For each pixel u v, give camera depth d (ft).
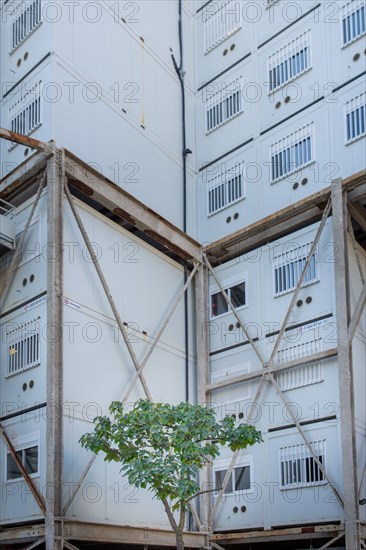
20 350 70.95
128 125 85.30
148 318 79.41
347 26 82.99
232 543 75.82
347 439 68.85
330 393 73.20
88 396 69.72
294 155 84.07
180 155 91.86
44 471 65.21
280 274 80.64
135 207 79.05
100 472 69.10
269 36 90.12
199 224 91.15
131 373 74.79
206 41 96.84
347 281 73.20
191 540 74.84
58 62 78.84
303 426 74.08
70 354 69.15
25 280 72.38
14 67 83.10
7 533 66.23
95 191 74.95
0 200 75.15
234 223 87.66
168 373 80.07
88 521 66.54
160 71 91.91
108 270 75.92
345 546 71.61
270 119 87.45
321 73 84.02
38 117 78.23
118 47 86.58
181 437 59.00
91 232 74.95
